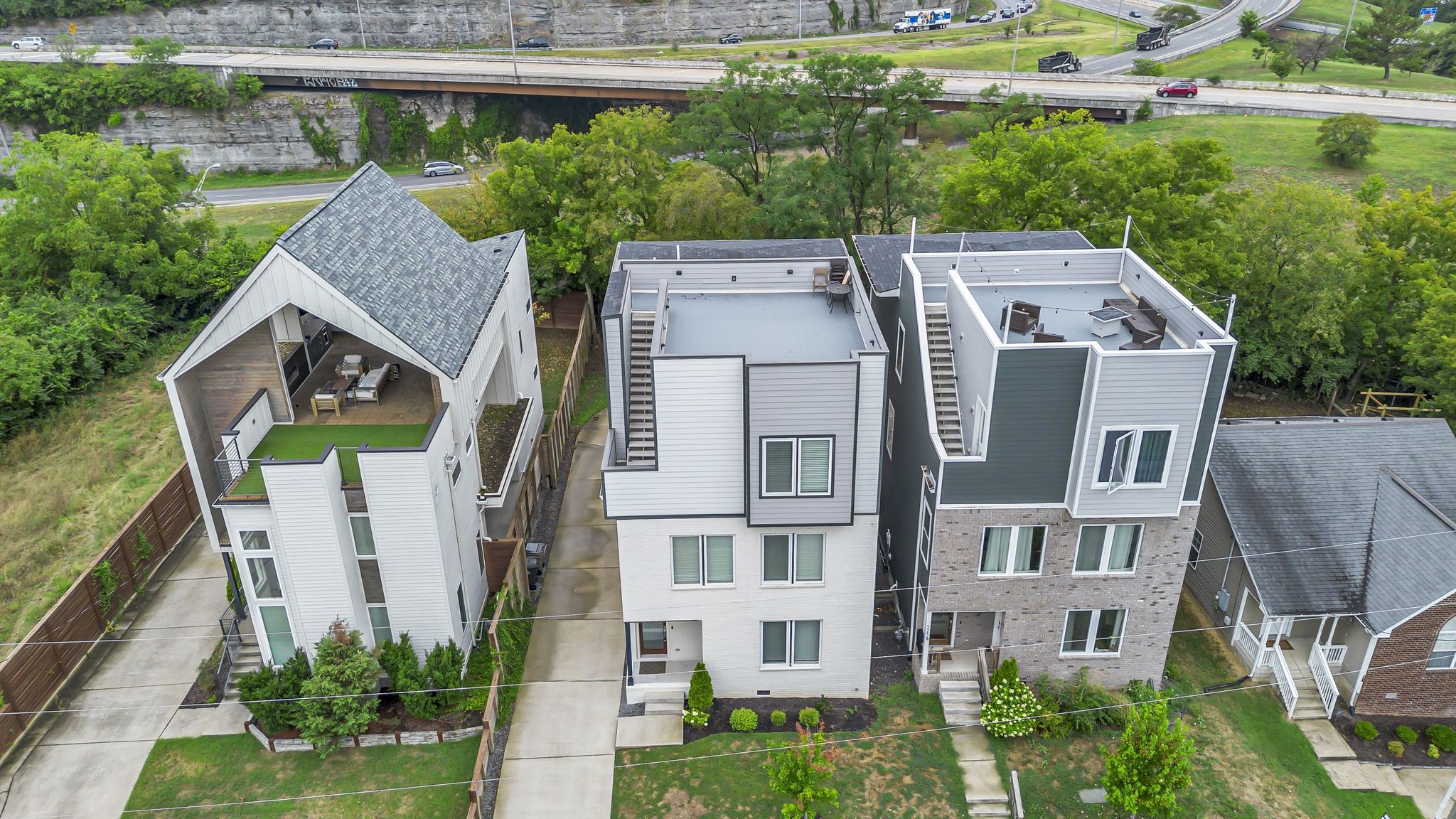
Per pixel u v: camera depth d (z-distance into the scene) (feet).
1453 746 79.97
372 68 312.29
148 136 306.35
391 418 87.35
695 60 335.26
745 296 92.79
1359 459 89.97
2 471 122.42
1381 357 128.98
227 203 261.65
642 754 78.79
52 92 295.48
